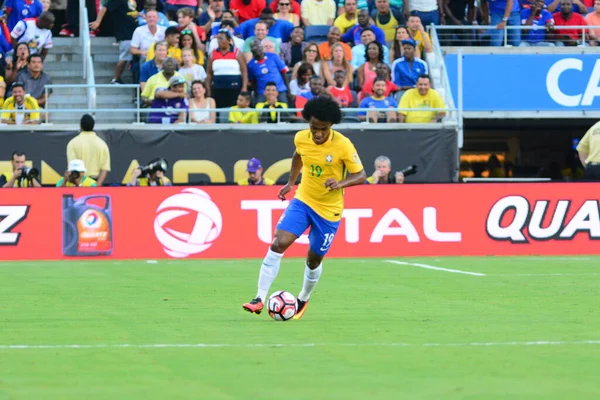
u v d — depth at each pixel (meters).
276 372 23.81
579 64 83.50
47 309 38.03
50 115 79.94
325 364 24.97
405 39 81.50
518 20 85.62
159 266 59.91
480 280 50.12
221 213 66.88
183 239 66.56
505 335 30.39
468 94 82.69
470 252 68.50
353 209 67.56
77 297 42.56
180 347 27.88
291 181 34.94
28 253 65.25
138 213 66.31
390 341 29.03
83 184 68.62
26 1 81.75
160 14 82.50
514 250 68.75
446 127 77.00
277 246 33.88
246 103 76.19
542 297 42.16
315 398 20.64
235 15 84.81
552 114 83.31
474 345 28.23
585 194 69.19
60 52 85.50
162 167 71.06
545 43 85.69
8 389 21.75
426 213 68.12
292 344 28.44
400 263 61.50
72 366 24.72
